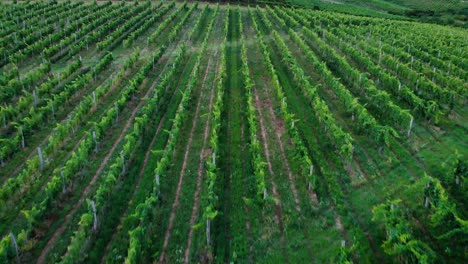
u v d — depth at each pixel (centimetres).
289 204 1798
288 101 2961
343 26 5469
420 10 9144
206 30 5488
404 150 2197
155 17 5756
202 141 2377
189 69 3741
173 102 2952
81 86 3042
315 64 3534
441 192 1600
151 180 1970
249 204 1759
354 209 1769
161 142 2344
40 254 1532
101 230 1636
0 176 2034
